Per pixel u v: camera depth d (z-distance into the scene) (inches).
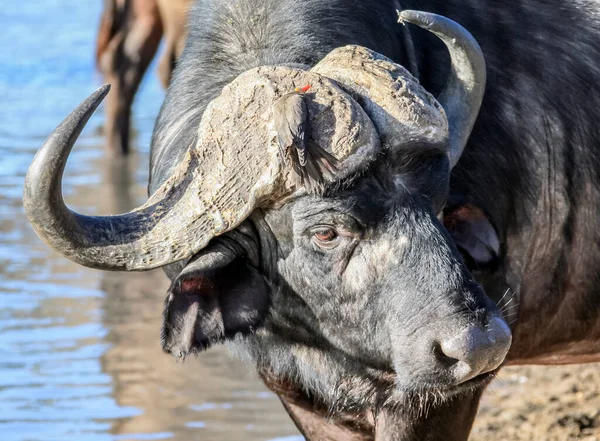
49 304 1249.4
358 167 596.7
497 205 739.4
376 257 609.3
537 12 781.3
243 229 637.3
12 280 1330.0
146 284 1327.5
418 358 594.9
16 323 1186.6
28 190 581.6
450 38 644.1
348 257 616.1
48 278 1342.3
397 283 603.5
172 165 681.0
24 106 2465.6
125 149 2081.7
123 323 1187.9
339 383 679.1
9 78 2837.1
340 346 652.7
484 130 736.3
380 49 708.0
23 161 1930.4
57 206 587.2
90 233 608.1
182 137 689.0
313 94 601.9
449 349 578.6
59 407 983.6
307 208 610.9
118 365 1077.1
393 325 606.9
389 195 605.0
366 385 672.4
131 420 960.3
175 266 686.5
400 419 704.4
